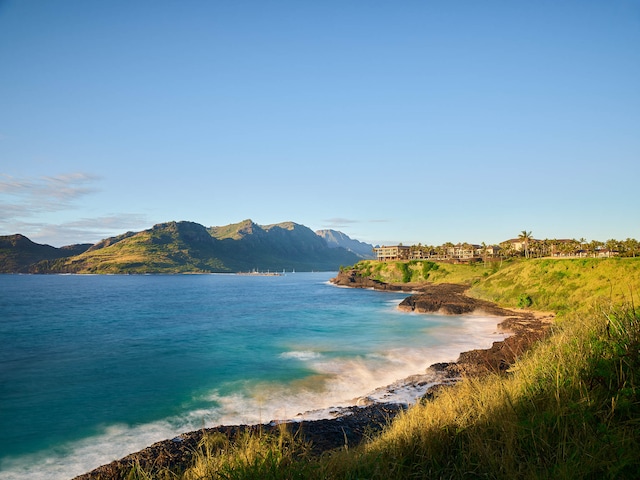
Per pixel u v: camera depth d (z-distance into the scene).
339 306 85.75
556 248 151.50
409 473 5.41
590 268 60.53
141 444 17.25
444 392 9.53
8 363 34.50
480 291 77.38
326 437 14.41
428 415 7.34
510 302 64.81
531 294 63.06
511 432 5.32
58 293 145.38
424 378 24.72
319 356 33.91
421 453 5.93
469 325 51.88
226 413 20.80
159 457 13.01
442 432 6.36
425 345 38.19
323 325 54.59
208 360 34.09
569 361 6.82
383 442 6.76
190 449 13.48
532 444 5.07
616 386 5.48
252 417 20.03
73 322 64.00
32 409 22.12
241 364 31.94
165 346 41.50
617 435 4.43
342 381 26.03
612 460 4.16
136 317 70.06
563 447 4.61
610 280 54.25
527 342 22.95
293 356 34.25
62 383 27.77
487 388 7.98
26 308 89.56
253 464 5.97
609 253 131.00
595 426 4.93
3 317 71.75
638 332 6.31
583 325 8.38
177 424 19.48
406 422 7.48
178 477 7.65
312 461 6.05
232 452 6.91
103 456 16.14
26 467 15.24
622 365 5.81
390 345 38.47
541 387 6.60
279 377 27.34
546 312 55.50
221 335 47.84
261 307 85.81
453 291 99.44
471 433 5.94
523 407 6.24
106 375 29.88
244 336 46.38
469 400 7.70
